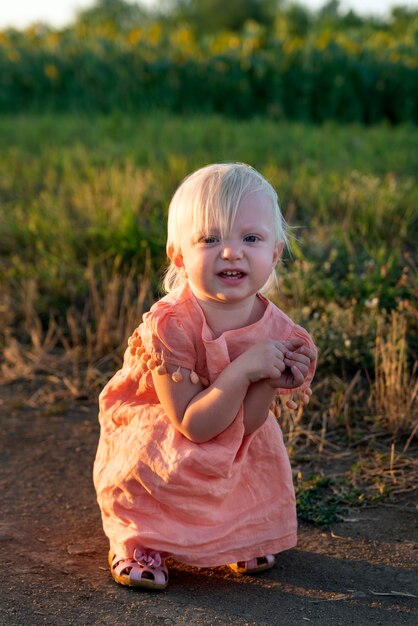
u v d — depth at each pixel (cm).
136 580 294
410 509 364
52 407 470
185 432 284
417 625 280
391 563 322
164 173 772
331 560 324
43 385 501
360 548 334
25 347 544
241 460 295
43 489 384
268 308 295
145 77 1276
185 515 291
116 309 563
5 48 1329
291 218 670
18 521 354
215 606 287
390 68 1232
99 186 724
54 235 651
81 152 872
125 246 607
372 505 368
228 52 1282
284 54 1258
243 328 288
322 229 623
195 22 3831
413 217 646
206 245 275
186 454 283
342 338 482
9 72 1303
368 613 287
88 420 459
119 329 532
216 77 1269
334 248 594
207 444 286
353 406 453
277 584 305
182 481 284
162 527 293
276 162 828
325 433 430
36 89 1300
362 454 411
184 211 279
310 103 1257
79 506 369
